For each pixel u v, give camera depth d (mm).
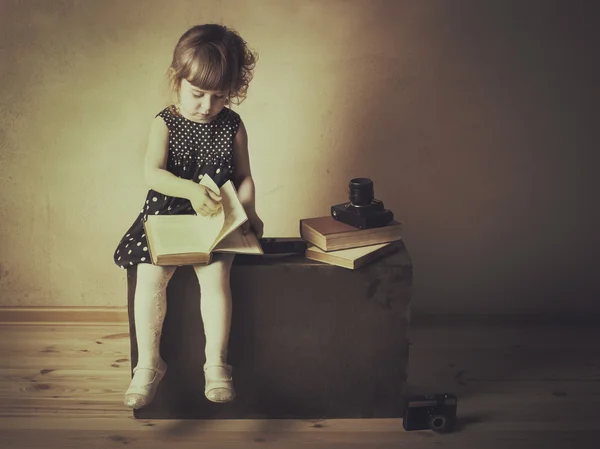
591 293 2615
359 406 2072
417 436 2002
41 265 2527
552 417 2092
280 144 2432
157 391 2045
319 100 2391
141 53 2318
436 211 2518
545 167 2480
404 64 2365
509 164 2475
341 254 1959
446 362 2371
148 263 1934
